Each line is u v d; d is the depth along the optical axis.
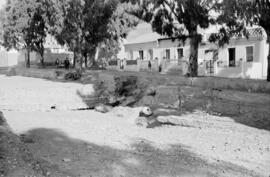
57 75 29.34
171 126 12.48
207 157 8.35
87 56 34.91
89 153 8.02
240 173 7.24
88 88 19.36
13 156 6.55
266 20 14.35
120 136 10.27
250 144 9.80
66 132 10.39
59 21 27.23
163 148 9.02
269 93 13.88
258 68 26.66
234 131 11.31
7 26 33.28
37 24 32.72
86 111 16.14
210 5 18.98
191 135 10.83
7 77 32.25
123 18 29.84
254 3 12.56
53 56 54.53
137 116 13.51
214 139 10.34
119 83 18.33
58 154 7.73
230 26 18.56
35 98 18.06
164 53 39.81
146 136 10.47
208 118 12.86
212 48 31.31
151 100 16.52
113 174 6.62
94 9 27.91
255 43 27.73
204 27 20.19
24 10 30.58
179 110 14.54
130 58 46.78
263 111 12.05
